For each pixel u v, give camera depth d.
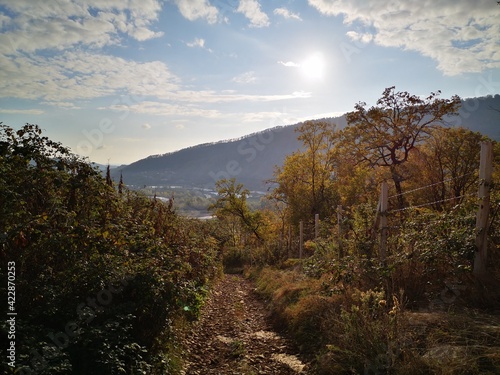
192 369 5.74
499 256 6.15
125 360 4.50
